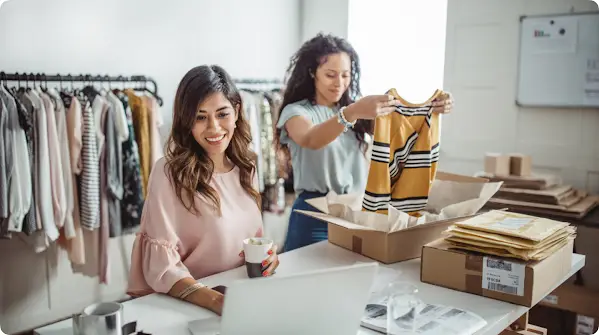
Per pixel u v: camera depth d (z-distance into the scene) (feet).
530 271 4.83
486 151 11.54
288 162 9.10
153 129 10.87
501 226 5.45
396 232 6.01
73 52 10.48
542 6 10.58
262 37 14.05
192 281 4.96
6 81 9.57
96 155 9.97
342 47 8.10
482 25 11.34
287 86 8.50
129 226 10.61
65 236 9.96
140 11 11.48
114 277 11.55
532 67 10.81
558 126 10.68
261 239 5.53
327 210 6.77
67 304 10.82
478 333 4.34
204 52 12.76
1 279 9.95
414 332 4.18
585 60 10.21
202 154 5.62
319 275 3.64
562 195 9.41
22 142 9.05
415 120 6.77
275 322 3.65
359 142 8.24
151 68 11.79
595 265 8.55
